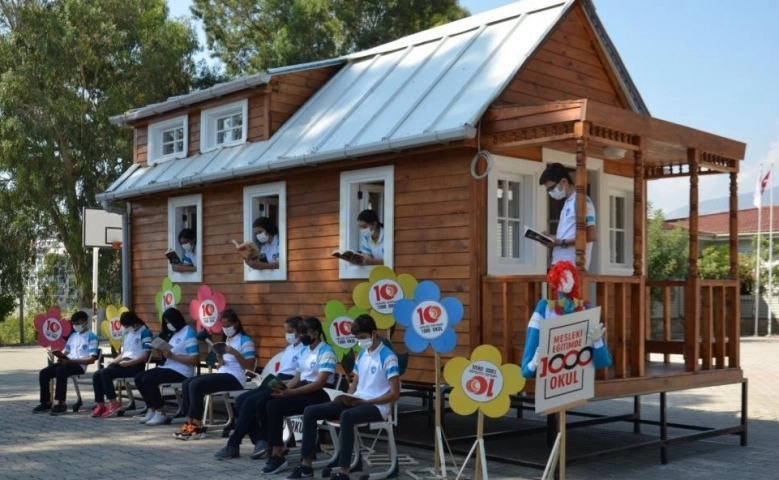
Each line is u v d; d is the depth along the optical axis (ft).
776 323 131.13
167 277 47.62
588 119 28.55
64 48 101.96
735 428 36.19
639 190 31.07
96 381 42.96
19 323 115.96
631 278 30.91
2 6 105.91
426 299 28.63
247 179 42.24
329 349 31.14
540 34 35.06
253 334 42.50
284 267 40.68
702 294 35.70
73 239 105.29
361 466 30.27
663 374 32.53
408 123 34.37
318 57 122.52
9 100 99.55
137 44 109.60
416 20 128.26
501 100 33.42
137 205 51.67
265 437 32.04
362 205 38.06
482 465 25.75
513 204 34.81
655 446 31.89
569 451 35.22
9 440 36.14
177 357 40.01
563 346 24.03
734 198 36.94
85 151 104.37
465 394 25.86
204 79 115.34
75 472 29.66
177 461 31.63
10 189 106.22
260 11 135.95
